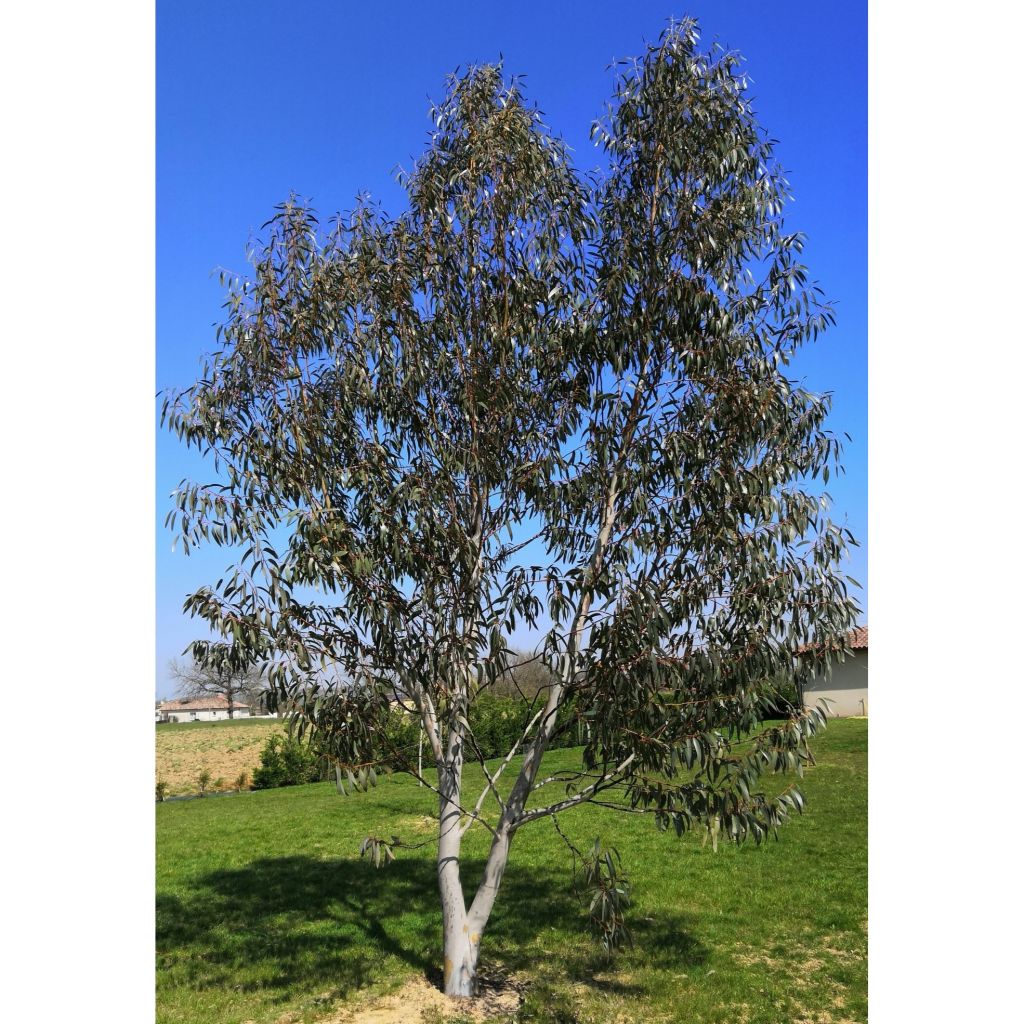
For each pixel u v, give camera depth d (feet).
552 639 16.87
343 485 18.63
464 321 20.13
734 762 17.03
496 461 19.42
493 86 20.62
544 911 27.63
